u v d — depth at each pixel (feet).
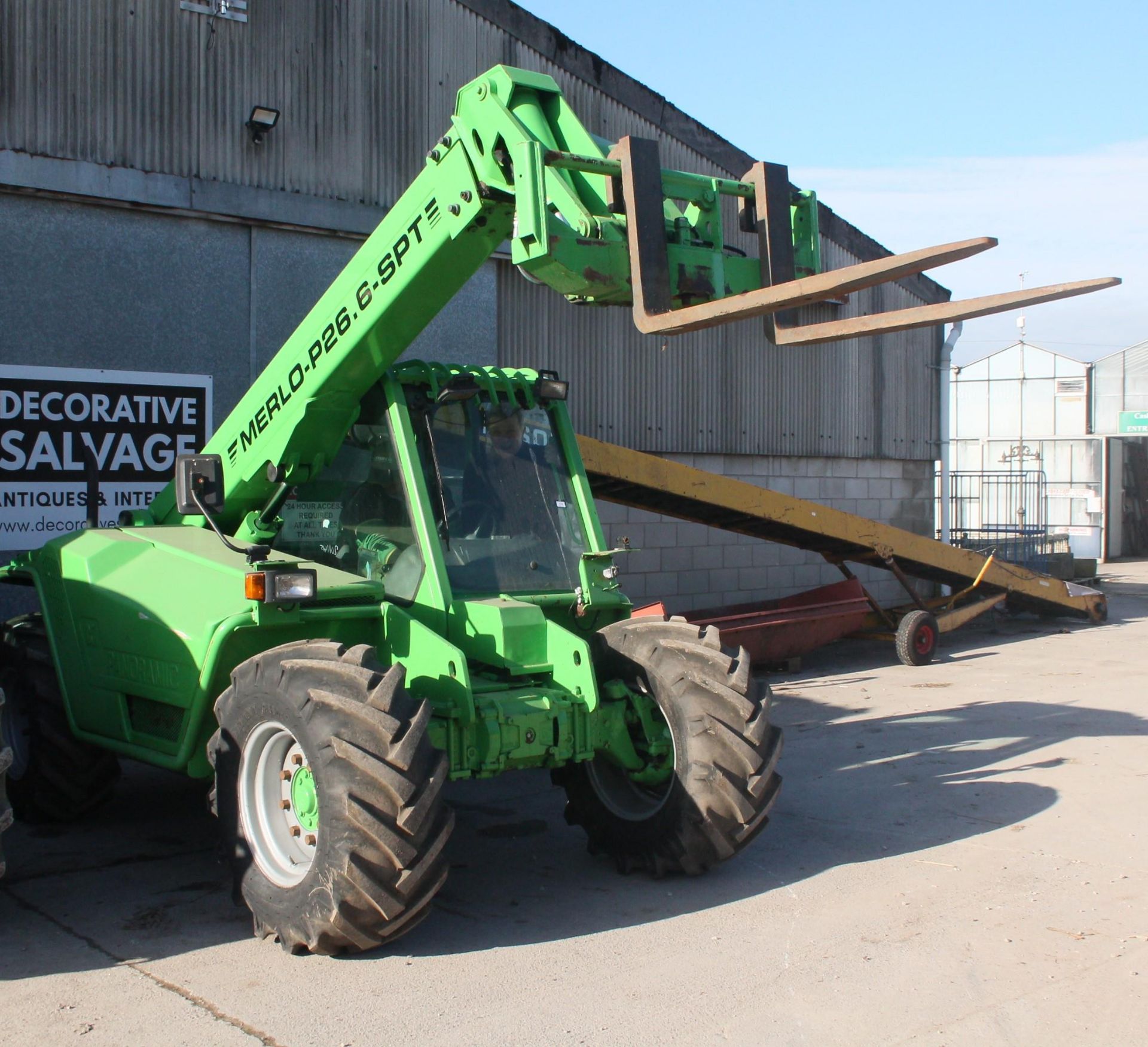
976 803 22.03
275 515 19.12
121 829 20.93
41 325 30.22
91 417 30.99
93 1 30.81
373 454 18.16
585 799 18.58
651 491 35.32
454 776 15.44
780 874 17.94
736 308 12.91
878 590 52.95
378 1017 12.82
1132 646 45.27
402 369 18.25
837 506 51.90
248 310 33.76
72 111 30.45
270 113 32.91
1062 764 25.11
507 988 13.60
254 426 18.69
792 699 33.78
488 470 18.54
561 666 16.71
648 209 14.15
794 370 49.67
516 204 14.49
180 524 20.94
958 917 15.96
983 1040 12.29
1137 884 17.31
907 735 28.45
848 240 50.98
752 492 37.55
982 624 52.16
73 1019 12.76
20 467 29.89
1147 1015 12.91
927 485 56.44
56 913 16.30
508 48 39.14
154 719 17.74
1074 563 67.00
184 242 32.53
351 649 14.83
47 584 20.27
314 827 14.96
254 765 15.37
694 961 14.43
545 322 40.45
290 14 34.27
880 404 53.83
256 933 15.14
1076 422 118.32
